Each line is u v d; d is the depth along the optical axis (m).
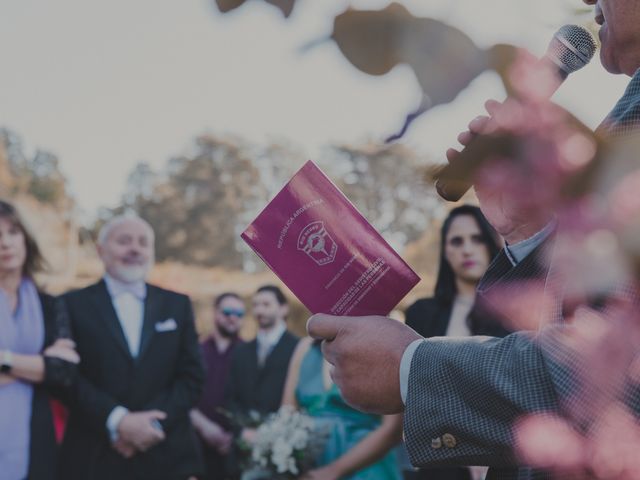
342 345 1.18
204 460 5.78
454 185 0.41
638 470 0.69
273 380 5.47
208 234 36.31
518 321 0.53
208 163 36.75
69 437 3.97
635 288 0.48
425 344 1.10
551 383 0.93
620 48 0.85
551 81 0.38
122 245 4.14
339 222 1.28
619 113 0.87
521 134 0.39
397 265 1.27
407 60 0.35
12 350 3.73
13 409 3.65
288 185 1.28
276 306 5.77
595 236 0.38
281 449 3.78
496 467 1.10
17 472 3.64
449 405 1.03
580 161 0.38
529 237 1.08
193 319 4.31
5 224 3.80
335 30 0.35
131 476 3.96
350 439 3.86
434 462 1.05
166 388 4.16
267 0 0.37
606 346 0.49
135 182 36.12
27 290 3.87
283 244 1.28
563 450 0.61
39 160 31.70
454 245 3.04
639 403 0.70
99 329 4.02
